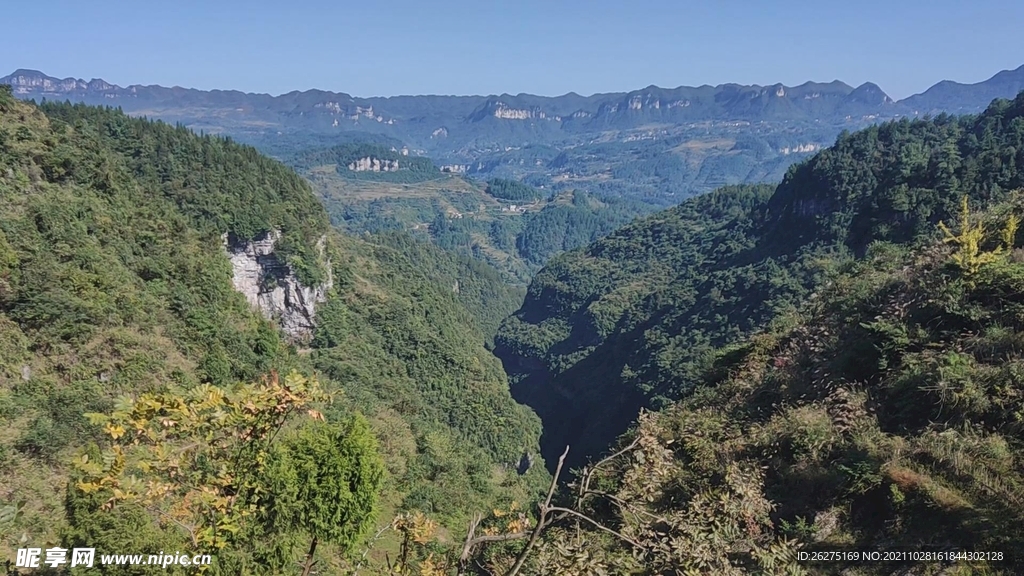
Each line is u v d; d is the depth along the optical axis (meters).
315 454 11.19
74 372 28.67
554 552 7.35
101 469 7.16
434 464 42.56
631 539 7.69
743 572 8.51
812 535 13.32
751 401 22.03
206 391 7.33
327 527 11.08
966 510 12.03
